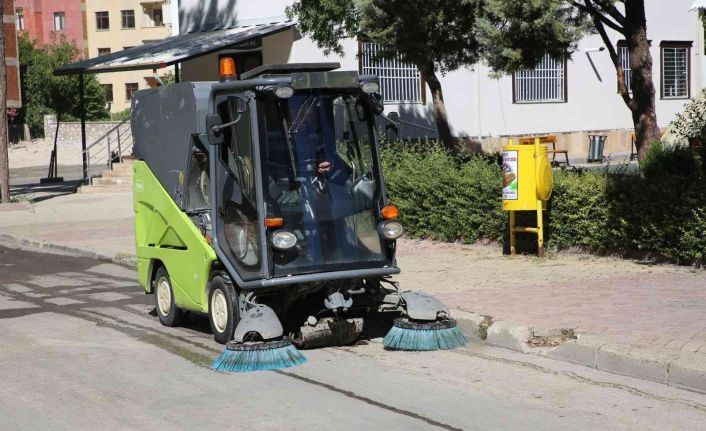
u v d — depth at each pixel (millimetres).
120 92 68625
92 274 14664
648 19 31984
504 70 14680
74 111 57625
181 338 9695
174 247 10000
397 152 17266
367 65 25688
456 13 14531
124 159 29922
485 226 14250
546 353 8492
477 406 6926
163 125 10070
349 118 8930
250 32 24828
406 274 12320
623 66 32375
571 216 12867
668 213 11742
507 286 11094
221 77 9375
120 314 11211
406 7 14602
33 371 8367
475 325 9250
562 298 10180
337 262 8719
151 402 7254
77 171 42656
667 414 6645
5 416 6988
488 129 28812
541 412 6742
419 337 8758
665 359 7496
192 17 28891
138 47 27828
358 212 8852
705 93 19141
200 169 9625
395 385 7574
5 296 12703
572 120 31062
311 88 8648
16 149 52875
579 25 14789
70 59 59906
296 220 8609
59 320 10875
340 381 7742
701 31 33375
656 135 15500
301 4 20750
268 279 8438
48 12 71000
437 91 20797
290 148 8648
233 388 7605
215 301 9266
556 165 16141
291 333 9070
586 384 7488
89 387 7766
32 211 23812
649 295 10109
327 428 6469
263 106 8562
